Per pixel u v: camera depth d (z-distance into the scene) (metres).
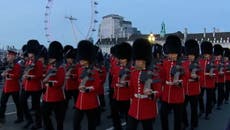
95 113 8.93
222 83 15.77
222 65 15.79
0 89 21.03
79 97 8.88
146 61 8.17
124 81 10.66
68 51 13.47
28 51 11.82
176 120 10.16
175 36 10.47
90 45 9.16
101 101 14.52
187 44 12.38
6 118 12.90
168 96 10.09
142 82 8.02
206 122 13.12
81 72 8.99
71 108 15.03
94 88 8.84
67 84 13.62
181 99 10.11
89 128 8.97
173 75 10.02
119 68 11.21
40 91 11.49
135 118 8.04
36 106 11.34
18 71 12.05
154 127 11.95
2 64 24.09
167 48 10.34
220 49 16.44
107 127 11.91
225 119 13.65
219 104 15.84
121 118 12.89
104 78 14.32
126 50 10.83
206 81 13.69
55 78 9.76
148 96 8.00
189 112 14.59
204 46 14.19
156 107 8.22
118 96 10.72
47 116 9.87
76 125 8.85
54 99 9.75
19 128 11.45
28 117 11.52
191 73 11.60
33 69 11.43
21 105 11.50
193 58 12.20
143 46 8.20
